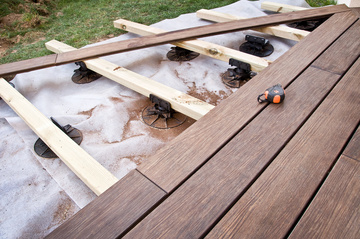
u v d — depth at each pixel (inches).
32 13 163.9
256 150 43.3
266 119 49.3
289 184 37.9
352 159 40.6
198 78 99.3
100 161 68.0
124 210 36.6
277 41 118.4
